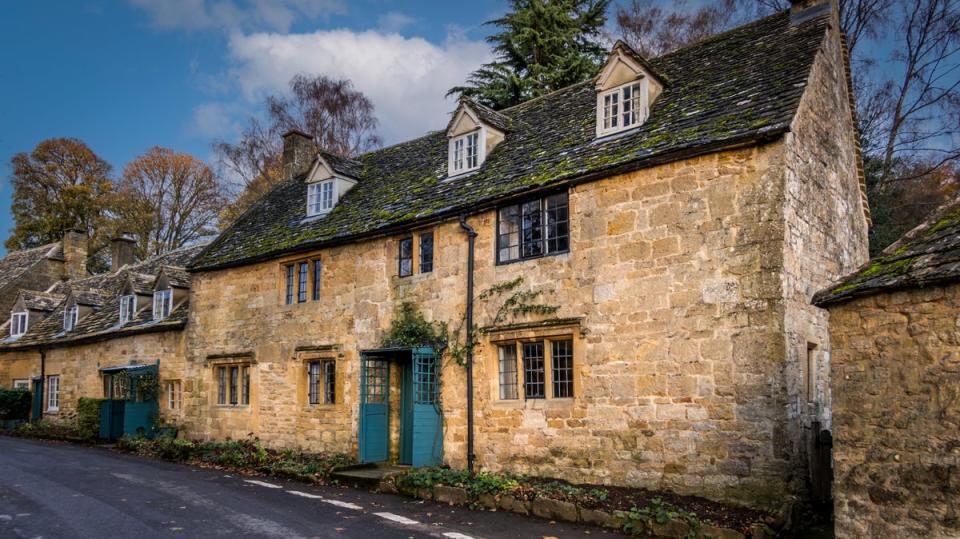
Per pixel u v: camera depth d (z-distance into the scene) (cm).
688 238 1059
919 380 648
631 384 1087
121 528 905
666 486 1030
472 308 1320
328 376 1602
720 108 1135
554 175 1227
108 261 4009
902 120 2003
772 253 978
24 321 2781
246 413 1750
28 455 1666
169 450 1627
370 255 1533
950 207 746
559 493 1012
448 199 1417
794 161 1034
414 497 1130
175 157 4000
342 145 3434
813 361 1050
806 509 927
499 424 1252
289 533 880
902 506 648
